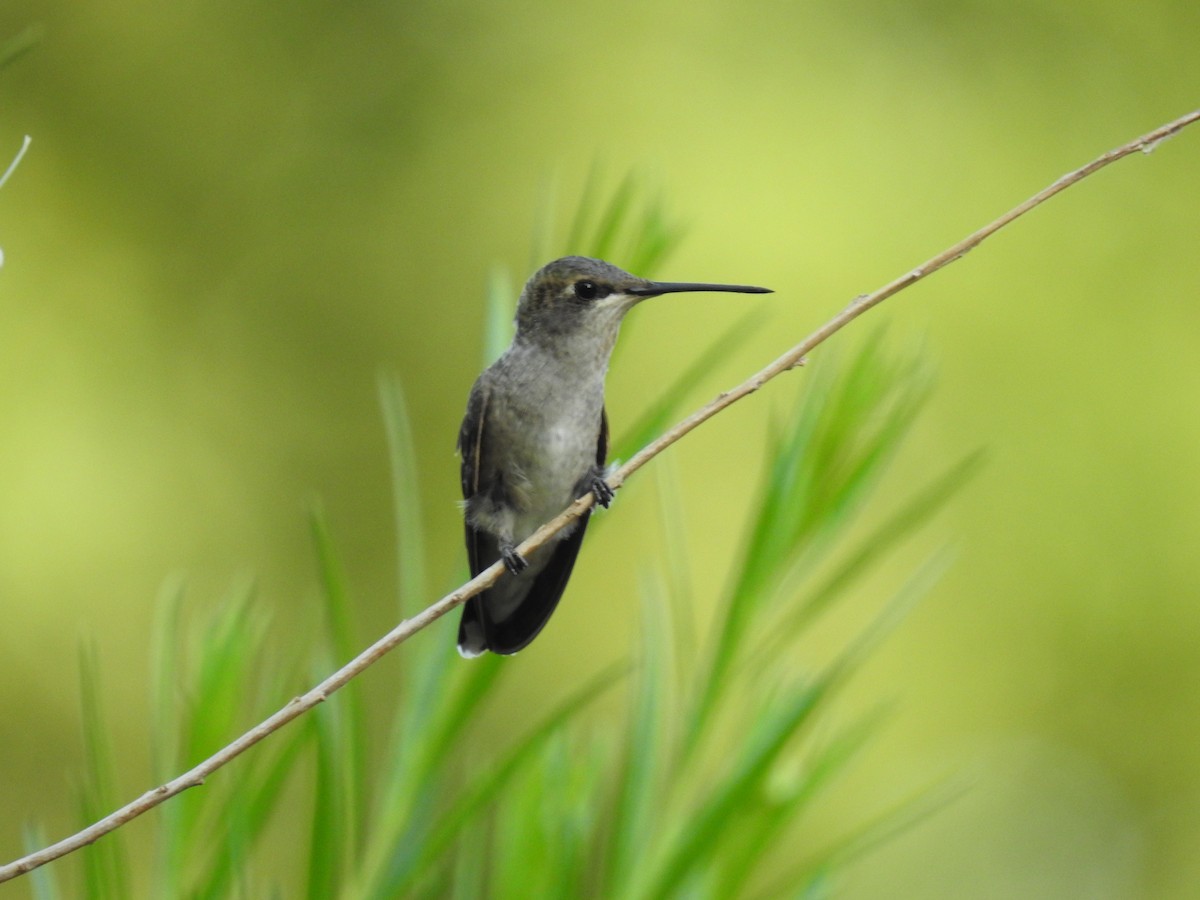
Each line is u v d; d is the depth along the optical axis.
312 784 3.22
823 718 3.15
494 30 14.98
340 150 14.58
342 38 14.91
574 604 13.02
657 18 14.71
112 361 13.28
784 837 3.02
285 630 12.79
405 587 3.27
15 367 12.83
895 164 13.99
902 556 12.98
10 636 12.02
